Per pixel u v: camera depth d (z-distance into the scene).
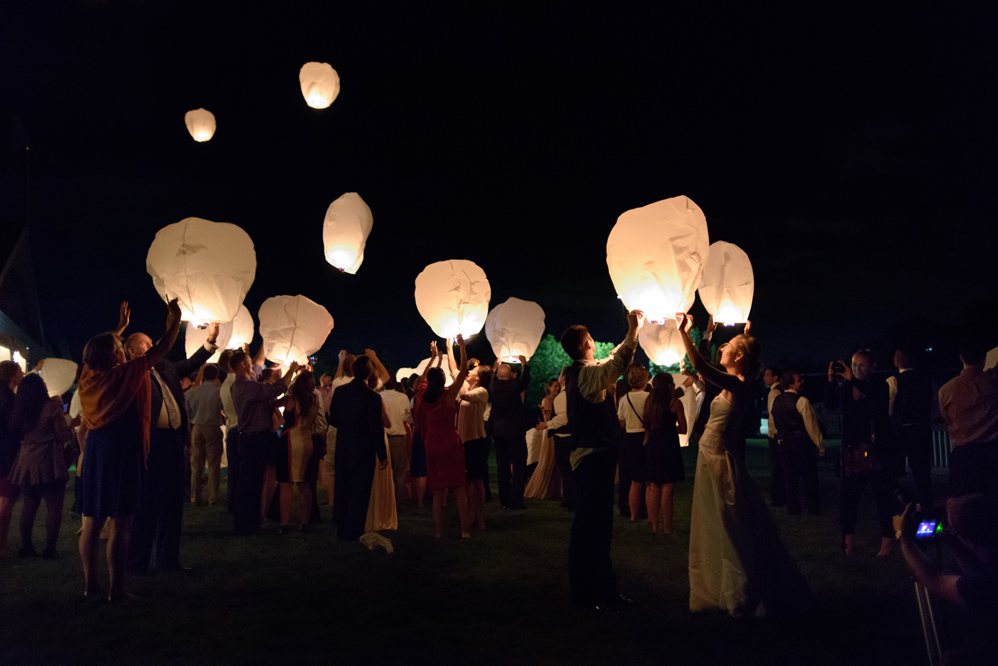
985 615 2.54
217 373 10.21
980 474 5.03
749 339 5.15
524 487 10.36
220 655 3.99
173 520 6.11
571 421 5.12
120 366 5.07
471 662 3.90
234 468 9.45
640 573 6.01
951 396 5.25
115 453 5.05
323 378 10.66
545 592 5.35
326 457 10.48
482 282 8.20
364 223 8.50
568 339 5.29
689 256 4.66
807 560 6.36
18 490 6.71
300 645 4.17
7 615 4.72
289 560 6.46
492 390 10.08
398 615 4.73
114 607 4.91
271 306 9.53
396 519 8.16
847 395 6.61
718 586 4.77
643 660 3.93
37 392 6.53
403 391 10.97
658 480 7.77
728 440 4.93
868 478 6.51
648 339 11.02
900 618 4.64
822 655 3.99
